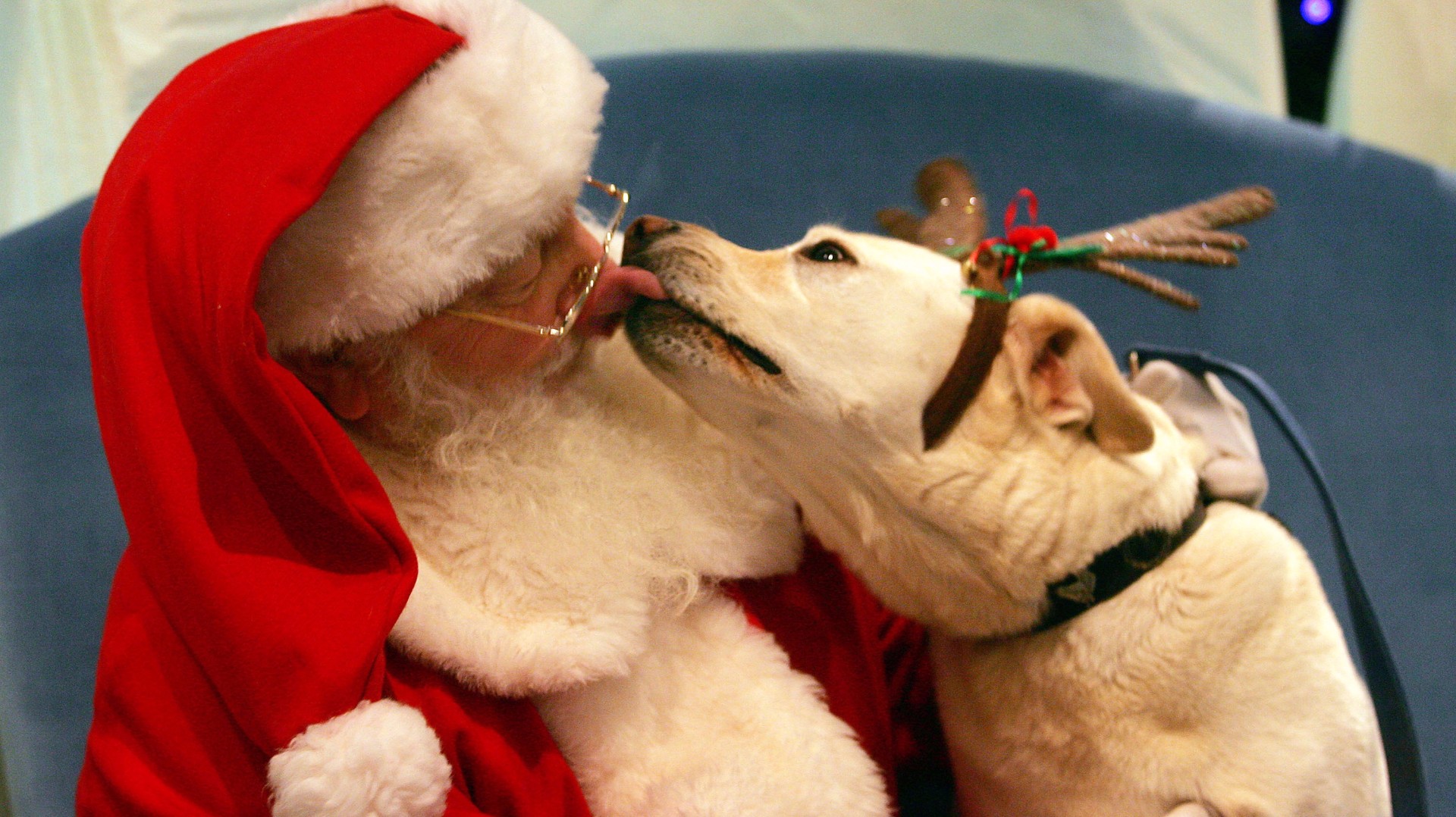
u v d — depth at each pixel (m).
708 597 1.64
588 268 1.61
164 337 1.49
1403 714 1.72
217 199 1.48
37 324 1.92
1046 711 1.65
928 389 1.62
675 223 1.65
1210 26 2.38
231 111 1.50
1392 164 2.16
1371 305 2.12
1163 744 1.63
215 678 1.50
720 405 1.63
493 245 1.54
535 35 1.57
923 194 1.75
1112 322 2.12
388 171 1.51
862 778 1.61
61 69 2.08
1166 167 2.15
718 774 1.58
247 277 1.47
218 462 1.51
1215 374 1.82
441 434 1.60
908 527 1.65
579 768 1.59
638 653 1.58
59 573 1.88
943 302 1.63
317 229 1.51
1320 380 2.11
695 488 1.64
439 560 1.58
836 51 2.17
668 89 2.12
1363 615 1.75
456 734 1.56
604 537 1.59
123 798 1.51
